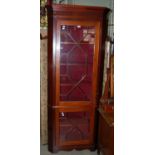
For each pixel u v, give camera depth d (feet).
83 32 6.95
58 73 6.98
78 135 7.70
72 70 7.22
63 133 7.58
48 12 6.67
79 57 7.14
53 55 6.82
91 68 7.25
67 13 6.59
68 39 6.95
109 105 6.82
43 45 7.43
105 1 7.85
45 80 7.70
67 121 7.53
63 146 7.60
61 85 7.22
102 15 6.81
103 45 7.06
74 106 7.32
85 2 7.91
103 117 6.70
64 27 6.81
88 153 7.77
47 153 7.67
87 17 6.73
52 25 6.65
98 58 7.07
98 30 6.88
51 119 7.38
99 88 7.34
